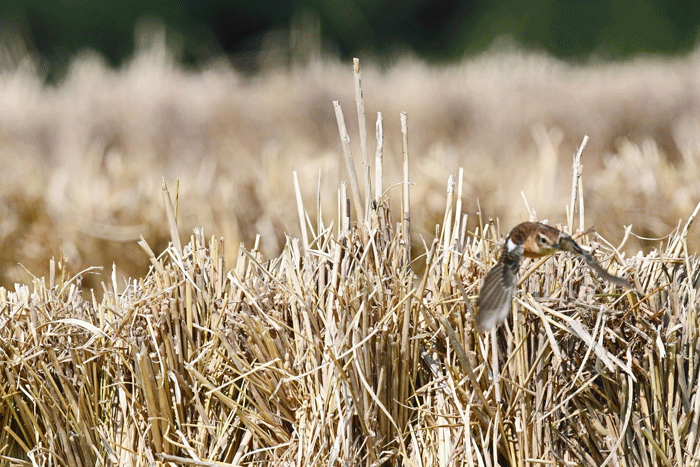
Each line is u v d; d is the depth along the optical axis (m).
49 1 38.19
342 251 5.87
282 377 5.68
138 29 35.75
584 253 4.80
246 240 11.48
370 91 21.17
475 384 5.40
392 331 5.59
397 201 11.68
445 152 15.48
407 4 42.31
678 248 5.98
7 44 25.33
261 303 5.87
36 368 5.93
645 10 40.16
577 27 40.44
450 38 42.03
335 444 5.41
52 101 21.03
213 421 5.82
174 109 19.72
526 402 5.58
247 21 40.22
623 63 27.05
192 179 12.80
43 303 6.13
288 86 21.02
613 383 5.62
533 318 5.61
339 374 5.46
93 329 5.79
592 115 19.73
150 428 5.80
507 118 19.55
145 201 11.55
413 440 5.57
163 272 6.00
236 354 5.74
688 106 19.77
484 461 5.59
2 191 11.44
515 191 12.17
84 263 11.25
